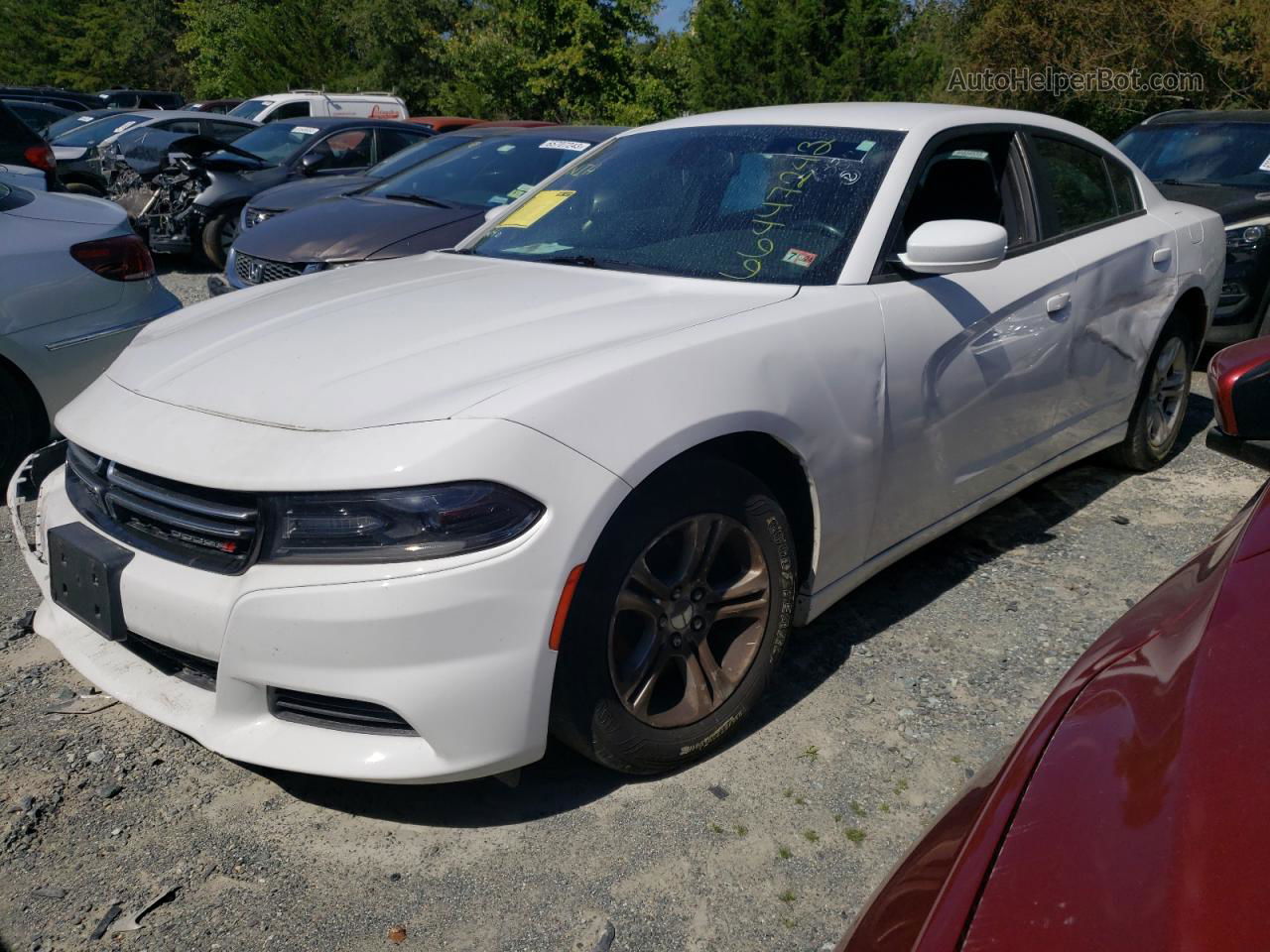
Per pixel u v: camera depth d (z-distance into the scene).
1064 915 0.95
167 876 2.21
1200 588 1.45
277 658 2.10
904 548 3.13
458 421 2.10
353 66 36.34
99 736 2.71
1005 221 3.51
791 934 2.07
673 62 27.14
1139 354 4.16
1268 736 1.08
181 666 2.40
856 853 2.30
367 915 2.11
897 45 23.94
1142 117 18.62
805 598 2.81
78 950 2.02
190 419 2.33
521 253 3.39
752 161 3.33
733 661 2.63
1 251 4.02
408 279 3.14
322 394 2.28
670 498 2.36
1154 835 1.01
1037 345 3.44
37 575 2.71
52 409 4.18
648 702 2.45
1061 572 3.72
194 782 2.53
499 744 2.15
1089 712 1.26
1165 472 4.75
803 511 2.75
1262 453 1.73
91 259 4.24
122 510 2.38
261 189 9.98
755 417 2.46
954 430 3.15
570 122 25.36
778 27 23.84
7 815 2.39
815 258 2.94
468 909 2.12
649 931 2.07
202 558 2.22
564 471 2.14
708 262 3.03
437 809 2.44
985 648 3.18
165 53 46.28
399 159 7.74
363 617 2.03
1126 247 3.93
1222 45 17.30
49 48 44.81
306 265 5.82
